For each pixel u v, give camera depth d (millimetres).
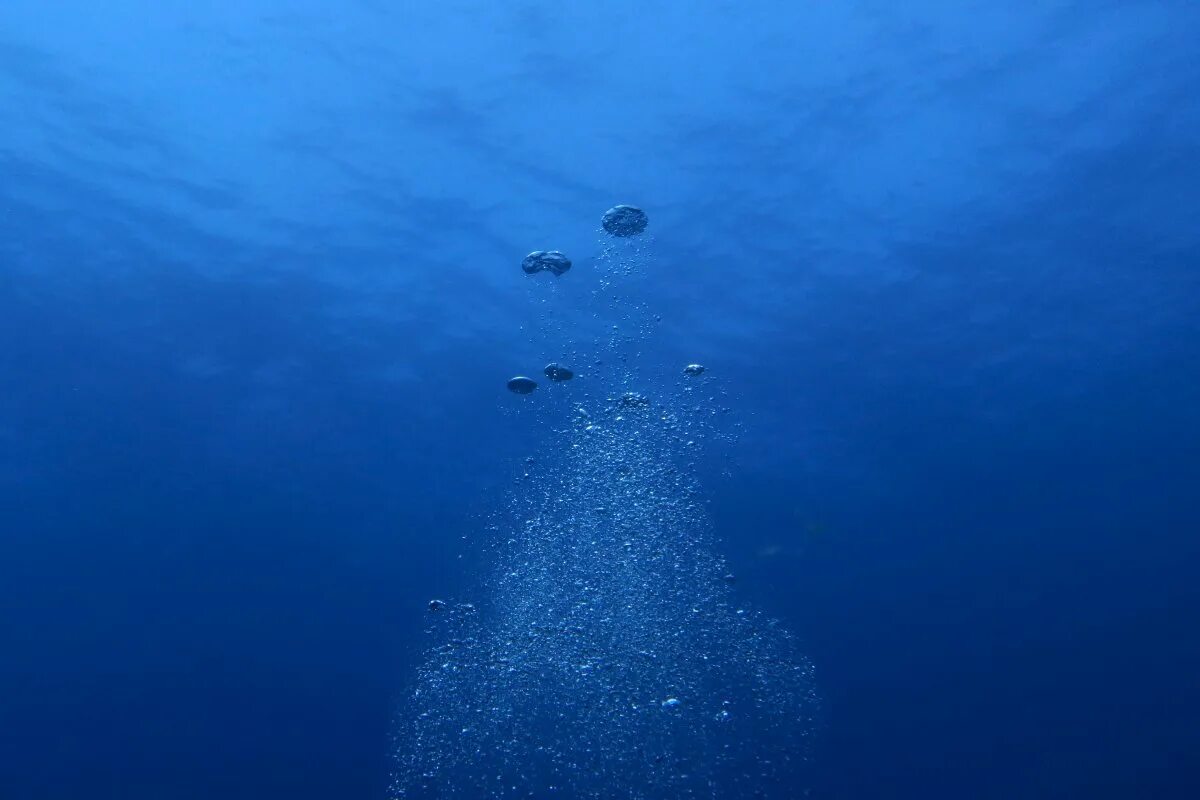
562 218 7254
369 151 6871
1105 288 7992
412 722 8891
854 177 7031
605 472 7734
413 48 6191
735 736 7359
